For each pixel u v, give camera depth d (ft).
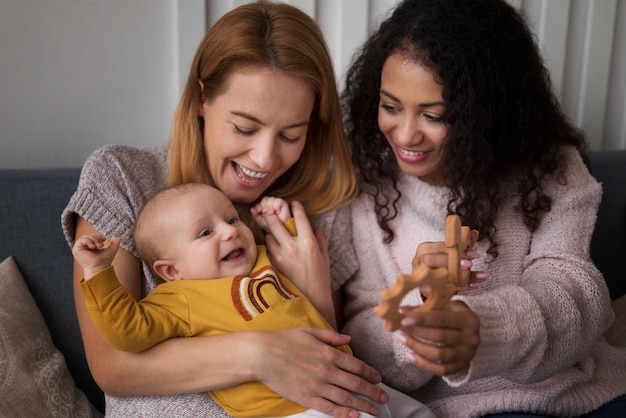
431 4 3.81
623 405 3.98
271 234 4.08
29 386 3.86
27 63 4.85
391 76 3.77
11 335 3.97
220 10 5.13
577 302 3.61
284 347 3.40
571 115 6.33
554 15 5.92
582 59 6.23
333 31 5.41
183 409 3.52
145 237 3.70
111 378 3.55
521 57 3.92
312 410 3.43
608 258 5.52
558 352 3.49
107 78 5.04
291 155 3.89
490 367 3.10
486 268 4.08
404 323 2.72
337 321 4.47
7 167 5.00
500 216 4.15
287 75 3.68
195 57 3.91
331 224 4.34
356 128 4.40
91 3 4.87
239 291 3.56
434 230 4.21
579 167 4.26
